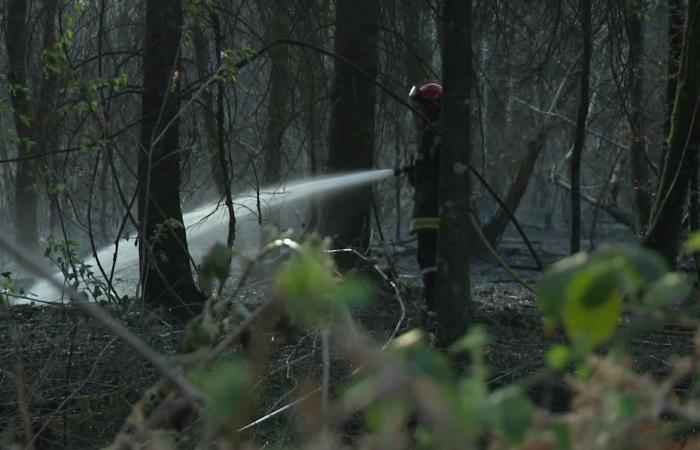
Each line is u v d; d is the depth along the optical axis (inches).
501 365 289.6
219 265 106.0
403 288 236.4
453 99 290.4
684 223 478.6
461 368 281.3
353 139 468.1
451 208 290.7
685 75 385.4
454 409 56.5
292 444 164.6
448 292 289.6
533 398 237.6
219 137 356.2
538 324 375.6
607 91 756.0
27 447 146.2
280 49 485.1
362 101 469.4
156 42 378.0
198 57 456.4
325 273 66.1
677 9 452.1
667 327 320.2
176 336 286.5
